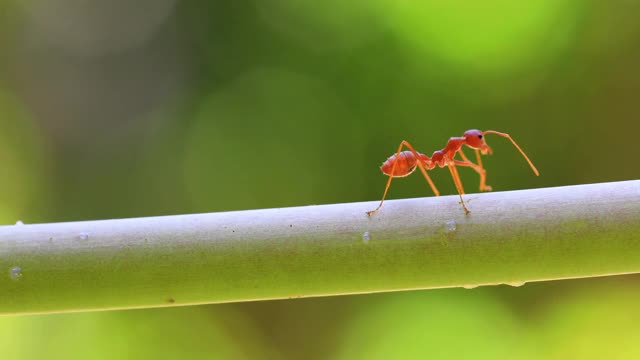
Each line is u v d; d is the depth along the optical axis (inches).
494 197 5.2
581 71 12.6
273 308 12.7
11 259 5.2
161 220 5.3
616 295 10.5
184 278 5.2
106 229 5.2
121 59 21.4
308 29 14.4
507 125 12.6
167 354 11.8
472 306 10.8
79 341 11.5
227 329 12.3
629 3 12.5
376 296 11.2
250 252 5.2
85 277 5.2
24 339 11.3
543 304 10.7
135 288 5.2
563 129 12.5
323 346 12.5
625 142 12.4
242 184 14.4
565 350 10.4
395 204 5.2
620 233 5.1
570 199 5.1
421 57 13.2
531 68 12.7
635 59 12.5
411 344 10.7
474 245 5.2
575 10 12.6
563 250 5.1
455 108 12.9
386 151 13.2
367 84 13.6
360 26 13.9
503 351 10.4
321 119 14.0
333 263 5.2
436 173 12.2
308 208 5.2
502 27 12.8
